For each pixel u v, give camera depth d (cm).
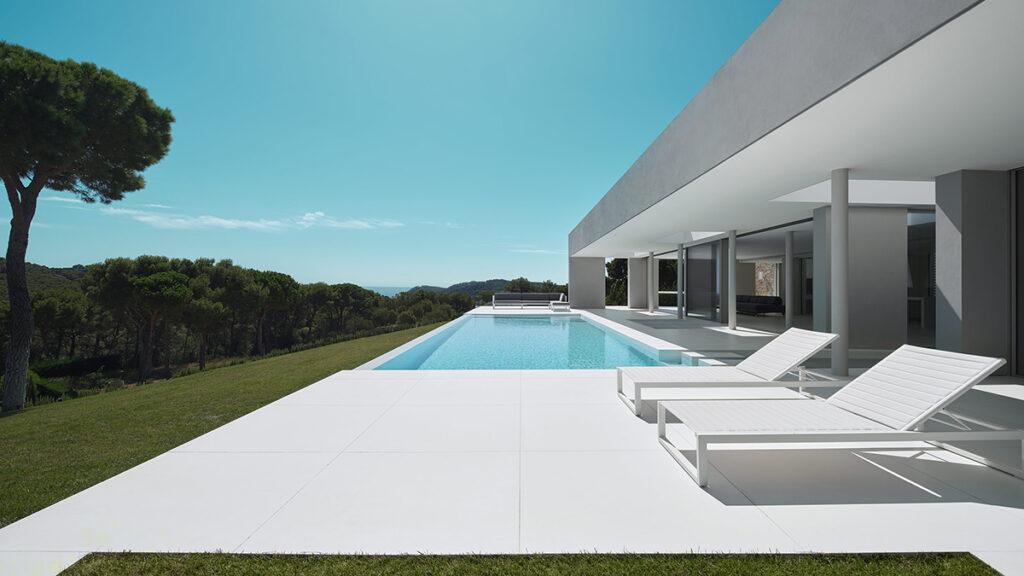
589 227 1784
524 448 362
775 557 212
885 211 873
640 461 334
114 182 1664
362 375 661
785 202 884
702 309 1795
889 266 872
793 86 432
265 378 843
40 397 1697
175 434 470
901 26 309
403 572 203
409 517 253
